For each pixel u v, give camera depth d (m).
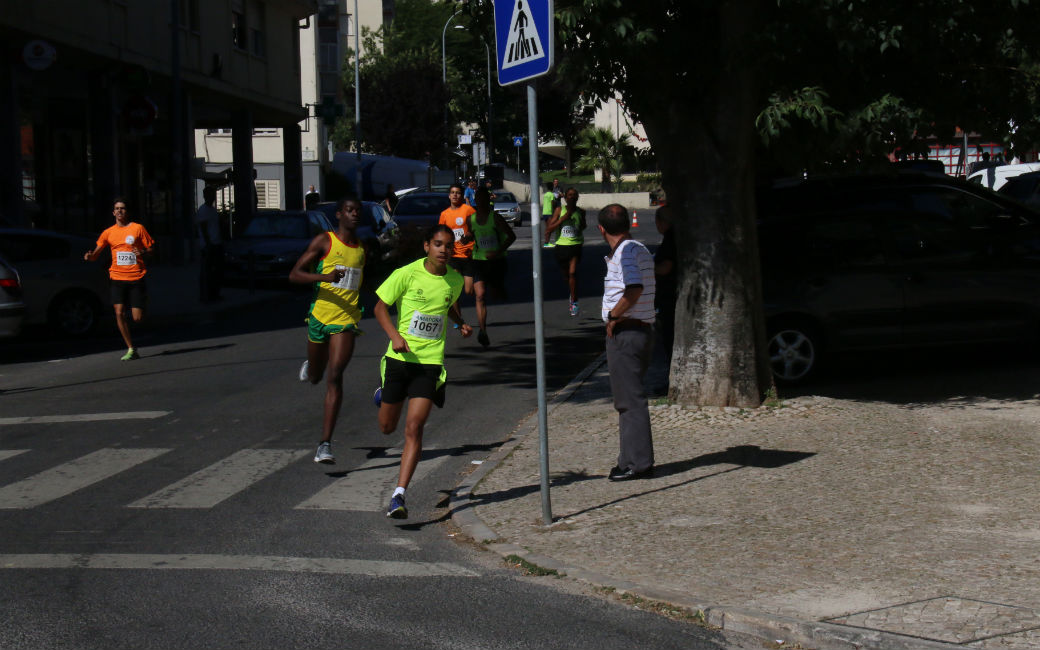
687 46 9.04
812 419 9.15
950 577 5.50
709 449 8.42
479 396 11.39
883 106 8.89
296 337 16.25
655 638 5.00
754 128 9.40
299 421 10.34
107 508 7.50
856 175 11.27
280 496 7.82
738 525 6.58
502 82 6.83
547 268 28.70
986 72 10.01
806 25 8.62
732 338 9.57
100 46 25.95
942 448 8.20
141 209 34.09
